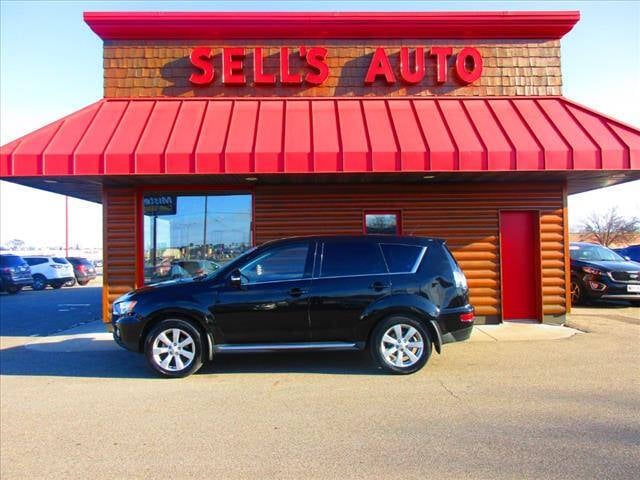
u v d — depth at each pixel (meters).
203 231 10.18
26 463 4.02
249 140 8.45
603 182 10.38
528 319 10.42
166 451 4.21
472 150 8.19
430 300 6.53
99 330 10.48
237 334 6.52
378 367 6.91
